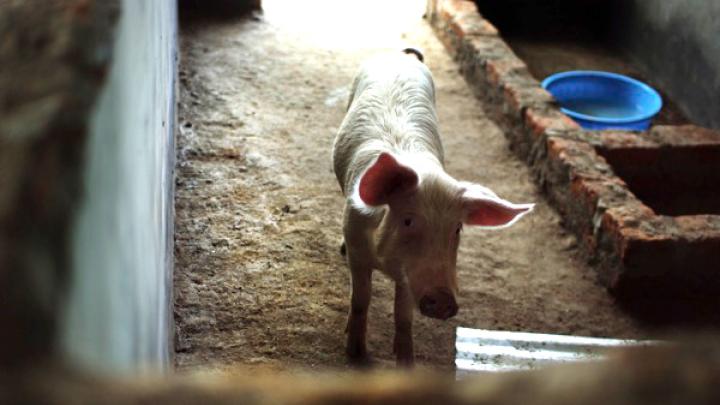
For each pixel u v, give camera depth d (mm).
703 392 810
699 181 4867
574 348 3541
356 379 896
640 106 6062
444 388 864
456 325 3701
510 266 4145
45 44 1045
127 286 1265
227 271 3838
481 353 3479
